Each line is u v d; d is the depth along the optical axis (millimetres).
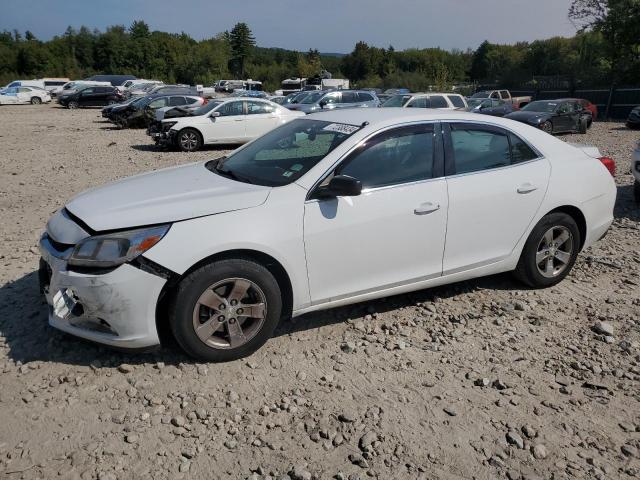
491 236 4359
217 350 3496
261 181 3846
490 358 3729
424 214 3996
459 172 4211
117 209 3459
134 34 108625
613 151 15391
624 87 34531
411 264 4062
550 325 4207
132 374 3424
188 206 3438
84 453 2764
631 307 4520
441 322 4215
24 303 4414
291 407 3152
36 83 56469
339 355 3717
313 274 3703
